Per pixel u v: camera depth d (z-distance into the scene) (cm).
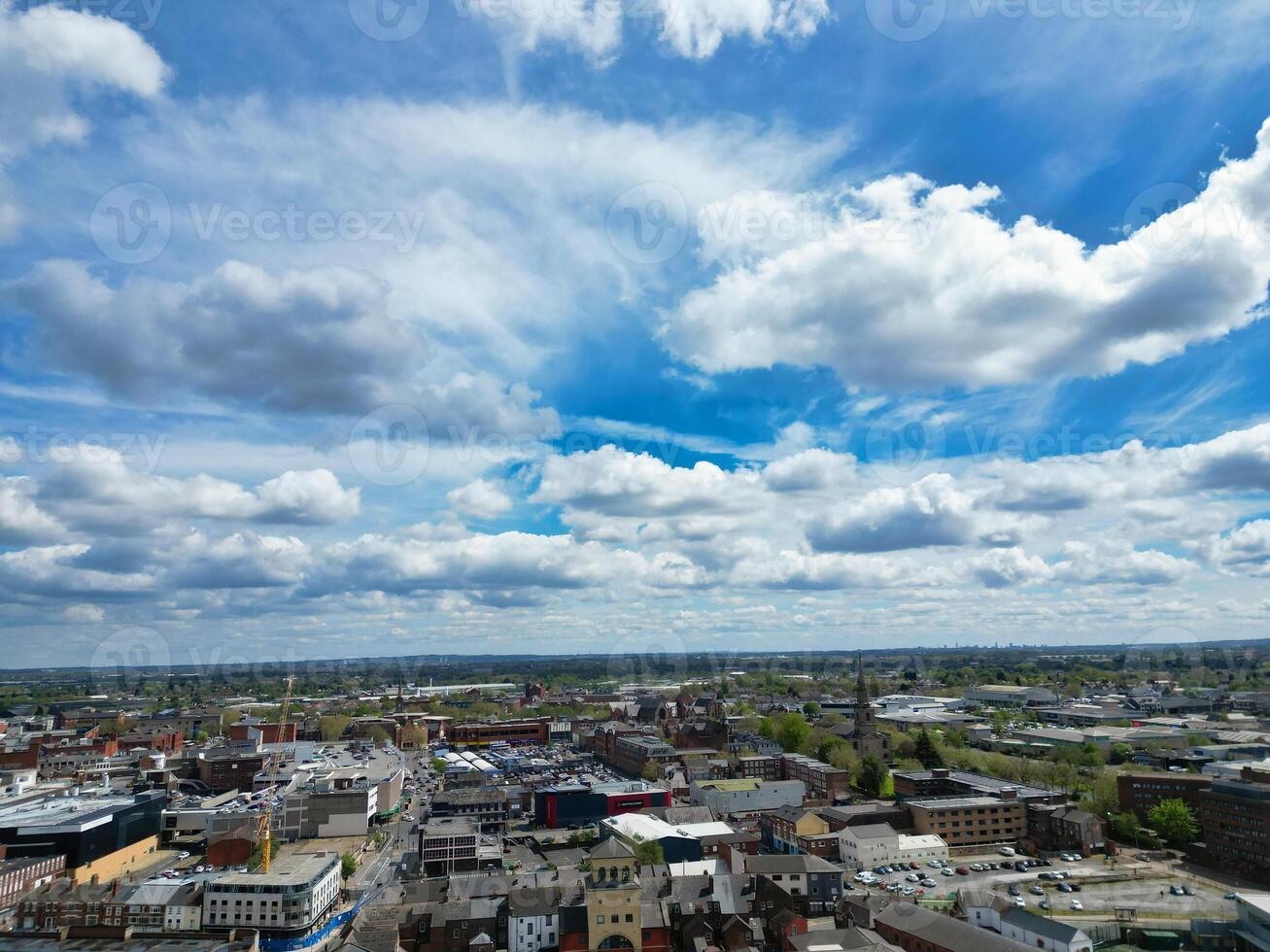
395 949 12756
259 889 14675
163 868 19462
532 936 13688
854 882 17012
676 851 17875
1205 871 17200
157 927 14488
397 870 19138
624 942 12912
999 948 11231
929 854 18712
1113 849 18625
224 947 11512
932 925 12356
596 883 13312
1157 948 13350
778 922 13038
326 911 15938
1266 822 16562
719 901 13988
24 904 12544
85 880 17438
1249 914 13075
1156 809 19212
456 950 13812
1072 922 13975
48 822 17512
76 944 11538
